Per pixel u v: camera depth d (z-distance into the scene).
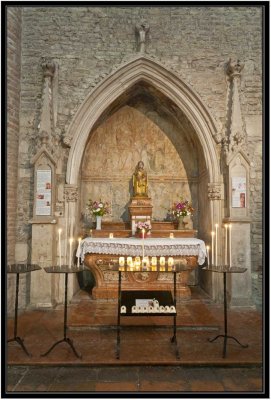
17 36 6.85
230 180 6.75
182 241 6.58
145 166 8.45
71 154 6.96
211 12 7.35
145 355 4.38
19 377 3.91
